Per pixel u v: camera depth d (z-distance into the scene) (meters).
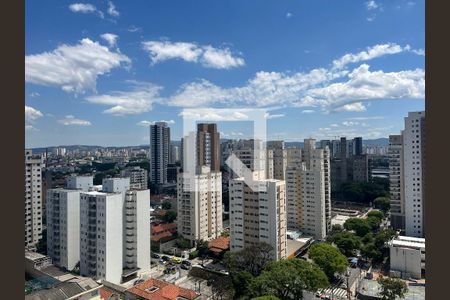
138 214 42.56
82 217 39.91
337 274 40.94
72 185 44.66
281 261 35.12
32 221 44.16
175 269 44.38
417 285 38.56
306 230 57.41
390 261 42.69
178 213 54.47
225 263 41.62
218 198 56.91
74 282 26.94
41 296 24.69
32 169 44.25
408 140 52.06
